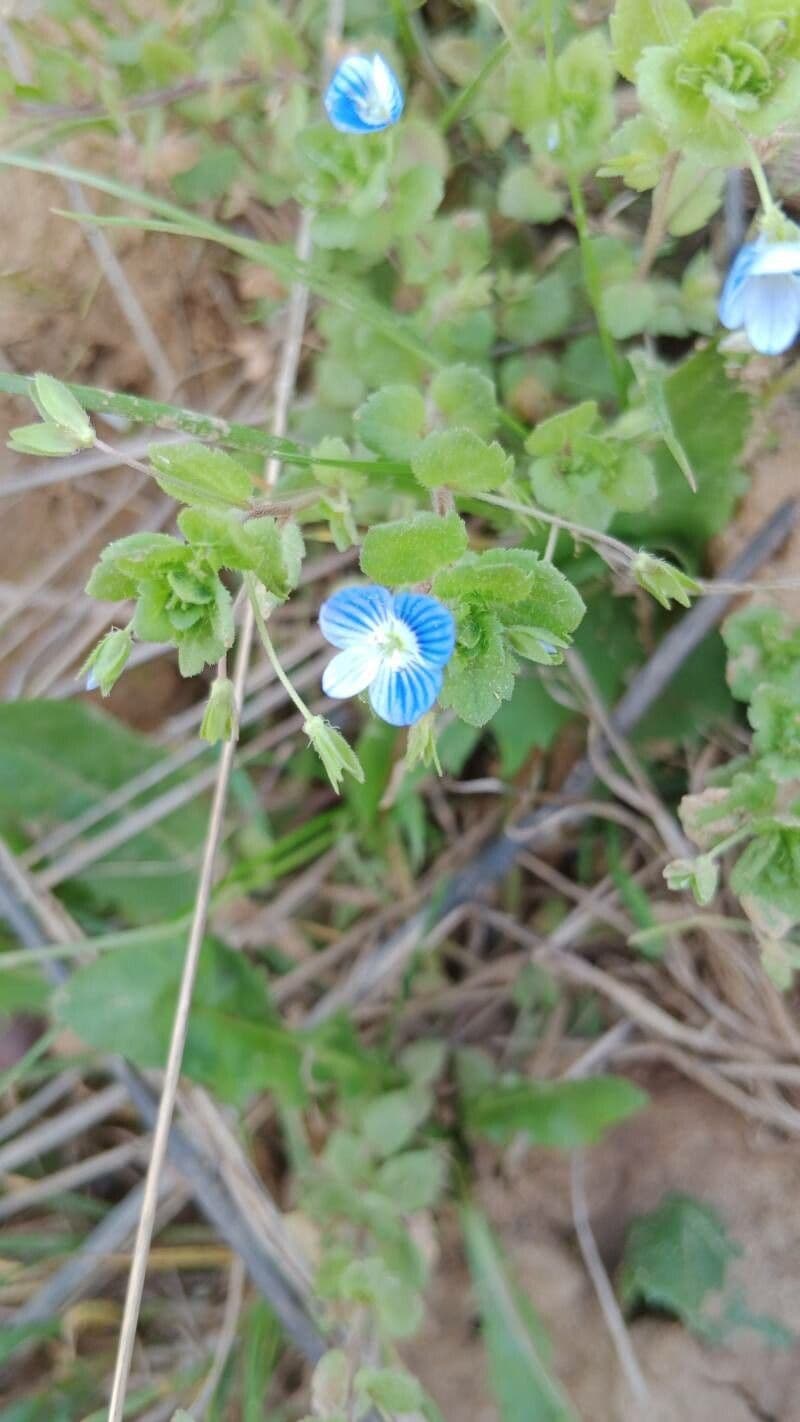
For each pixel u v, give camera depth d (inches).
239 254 7.4
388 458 6.1
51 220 7.4
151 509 7.8
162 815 7.6
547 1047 7.5
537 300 6.9
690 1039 7.2
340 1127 7.2
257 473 6.9
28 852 7.4
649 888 7.4
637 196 7.0
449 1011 7.7
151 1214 6.2
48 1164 7.5
